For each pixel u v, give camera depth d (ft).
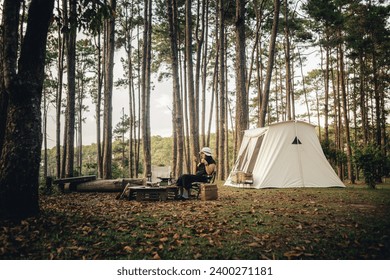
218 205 22.80
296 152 39.58
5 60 16.67
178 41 77.15
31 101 17.28
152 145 182.91
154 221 17.17
